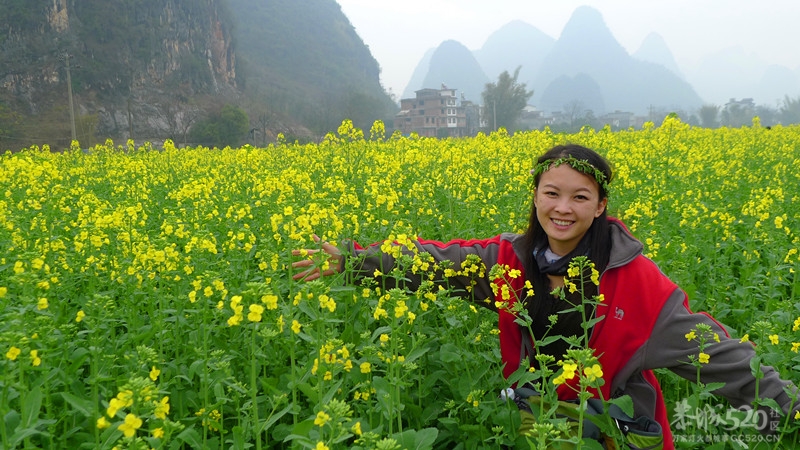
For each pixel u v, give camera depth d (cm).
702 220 791
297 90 15250
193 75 11344
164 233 621
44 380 339
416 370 438
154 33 10906
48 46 9694
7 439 285
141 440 285
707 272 655
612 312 368
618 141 1788
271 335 321
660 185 1091
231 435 391
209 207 761
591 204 366
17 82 9319
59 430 371
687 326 359
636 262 372
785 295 594
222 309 411
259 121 10450
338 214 584
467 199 791
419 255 413
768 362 394
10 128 8256
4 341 298
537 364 397
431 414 401
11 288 465
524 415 383
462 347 422
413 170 1023
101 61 10081
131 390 254
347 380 405
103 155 1719
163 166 1512
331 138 1542
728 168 1320
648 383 378
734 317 572
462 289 434
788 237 768
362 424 342
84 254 567
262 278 475
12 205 762
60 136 8612
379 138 1633
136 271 462
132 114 9938
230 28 12769
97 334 380
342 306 463
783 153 1692
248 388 410
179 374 407
